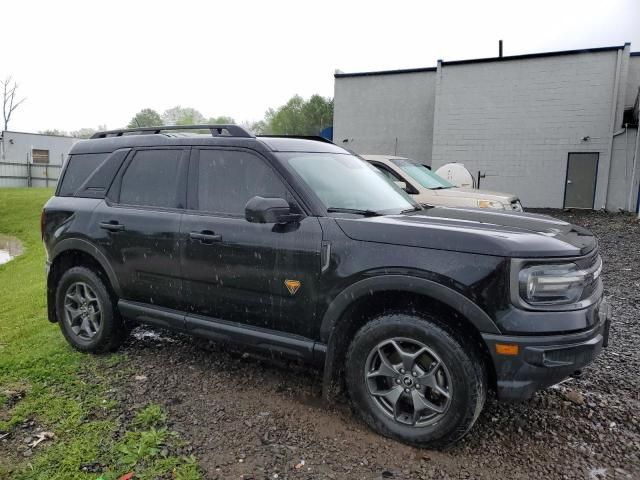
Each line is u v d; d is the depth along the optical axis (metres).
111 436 3.09
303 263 3.23
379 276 2.96
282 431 3.16
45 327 5.52
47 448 2.98
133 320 4.24
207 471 2.74
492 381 2.91
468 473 2.73
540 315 2.68
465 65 19.55
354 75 23.00
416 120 22.22
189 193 3.86
